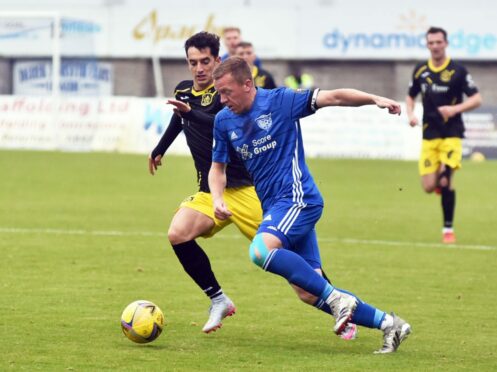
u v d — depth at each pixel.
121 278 26.30
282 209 18.08
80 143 74.38
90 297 23.53
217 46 20.67
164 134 21.64
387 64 99.94
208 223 20.36
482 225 39.34
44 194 47.75
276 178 18.22
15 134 74.81
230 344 18.97
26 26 91.38
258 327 20.64
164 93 104.25
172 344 18.84
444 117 34.50
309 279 17.47
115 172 59.38
